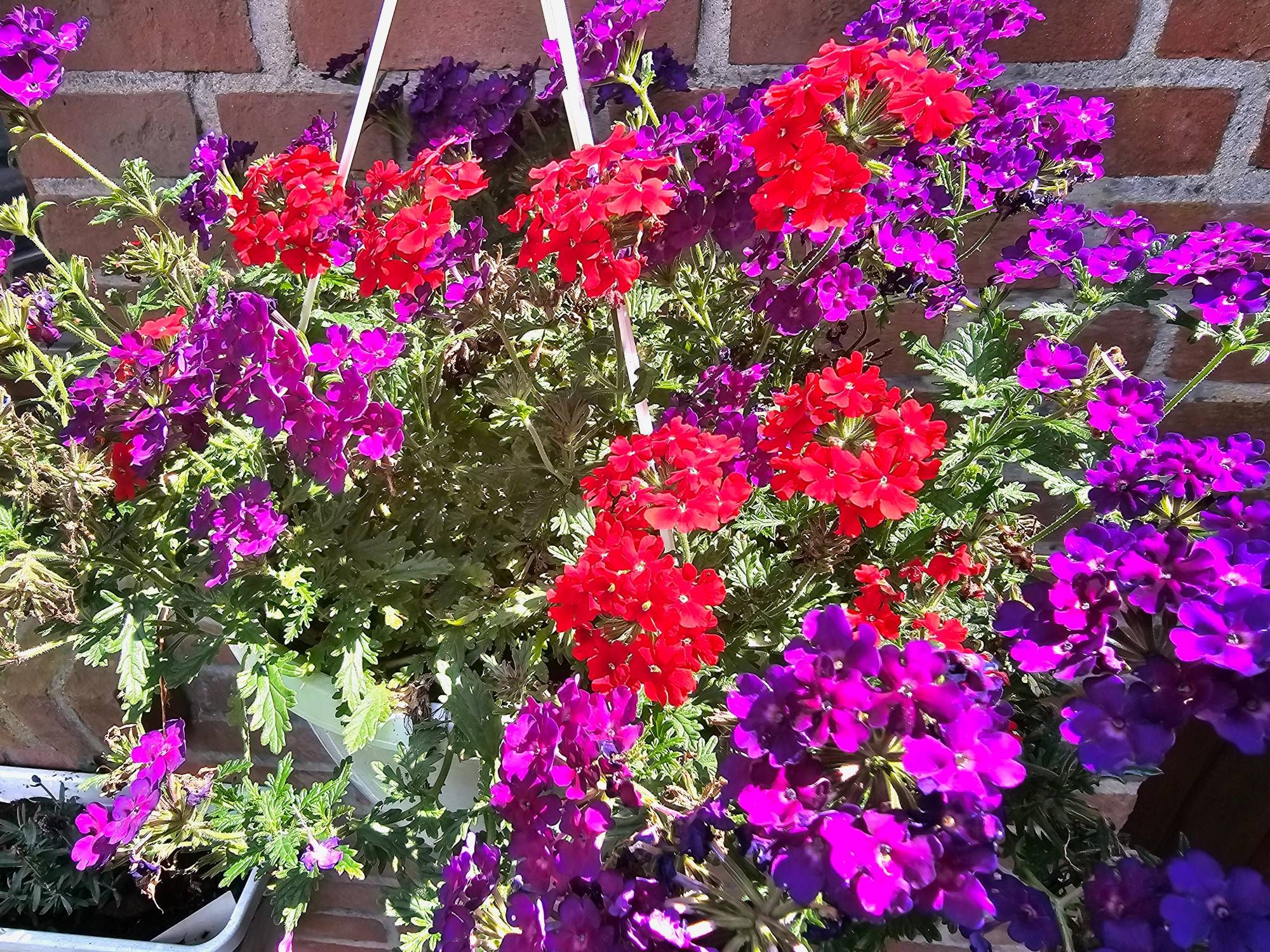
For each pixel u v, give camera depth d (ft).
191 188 2.06
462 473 1.88
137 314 2.10
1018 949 2.55
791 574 1.79
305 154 1.64
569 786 1.23
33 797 3.00
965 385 1.89
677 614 1.35
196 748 3.03
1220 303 1.74
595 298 1.76
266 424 1.56
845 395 1.44
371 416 1.59
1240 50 2.07
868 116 1.52
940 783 1.00
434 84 2.13
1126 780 1.47
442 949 1.29
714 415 1.75
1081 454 1.90
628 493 1.48
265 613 1.88
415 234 1.53
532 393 1.82
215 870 1.89
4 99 1.93
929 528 1.81
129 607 1.80
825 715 1.06
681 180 1.61
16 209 2.02
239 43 2.24
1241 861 2.04
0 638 1.89
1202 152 2.20
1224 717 1.03
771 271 1.90
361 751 1.95
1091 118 1.96
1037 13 1.96
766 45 2.17
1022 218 2.33
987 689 1.16
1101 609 1.16
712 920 1.18
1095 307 1.92
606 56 1.92
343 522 1.87
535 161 2.30
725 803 1.13
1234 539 1.30
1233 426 2.46
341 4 2.19
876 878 0.98
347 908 3.15
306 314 1.71
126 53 2.25
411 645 1.93
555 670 1.92
